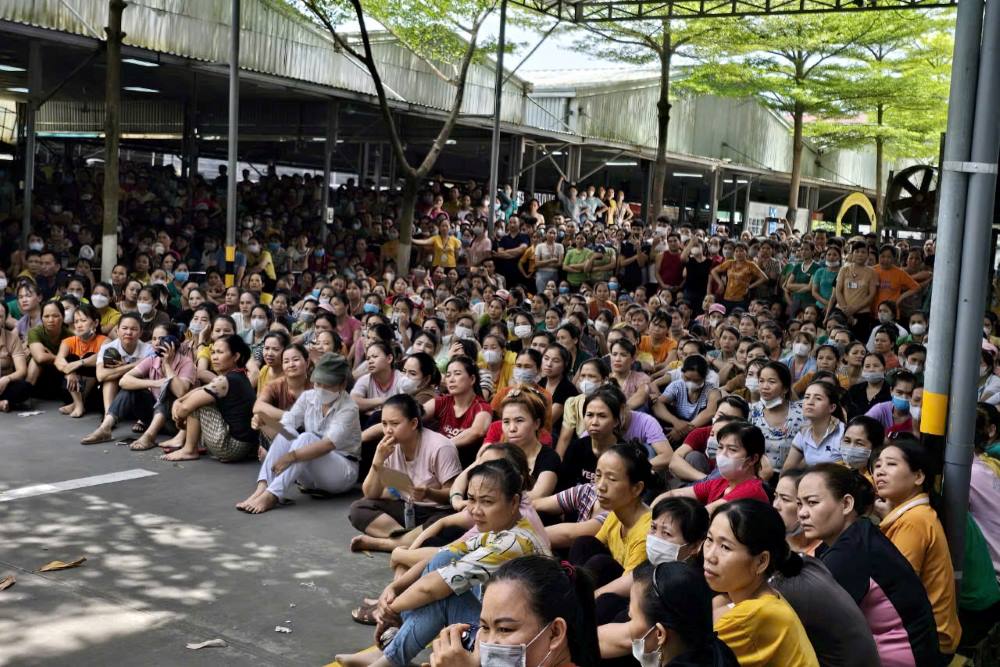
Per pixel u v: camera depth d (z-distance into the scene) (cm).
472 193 2480
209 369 986
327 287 1216
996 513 550
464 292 1501
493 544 441
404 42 1998
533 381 830
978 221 497
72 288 1204
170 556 661
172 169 2453
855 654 382
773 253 1695
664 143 2608
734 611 365
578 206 2647
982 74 494
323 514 770
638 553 498
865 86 3111
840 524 440
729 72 2873
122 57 1645
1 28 1484
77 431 991
